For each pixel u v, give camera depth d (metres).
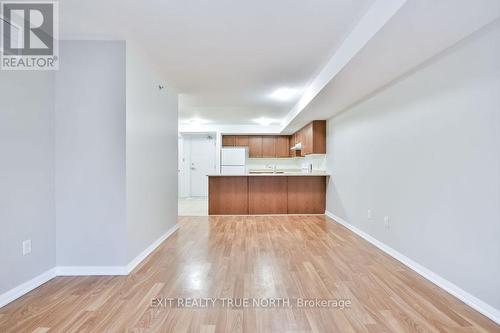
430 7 1.65
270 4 2.03
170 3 2.02
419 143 2.63
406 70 2.76
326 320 1.83
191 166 8.50
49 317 1.87
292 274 2.59
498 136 1.82
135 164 2.82
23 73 2.22
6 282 2.06
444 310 1.96
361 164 3.95
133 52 2.77
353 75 2.89
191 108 5.65
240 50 2.82
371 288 2.30
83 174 2.58
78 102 2.57
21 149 2.20
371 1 1.99
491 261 1.87
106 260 2.61
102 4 2.03
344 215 4.64
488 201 1.89
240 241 3.69
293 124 6.33
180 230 4.30
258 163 8.59
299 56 2.96
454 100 2.18
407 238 2.82
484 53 1.91
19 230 2.18
